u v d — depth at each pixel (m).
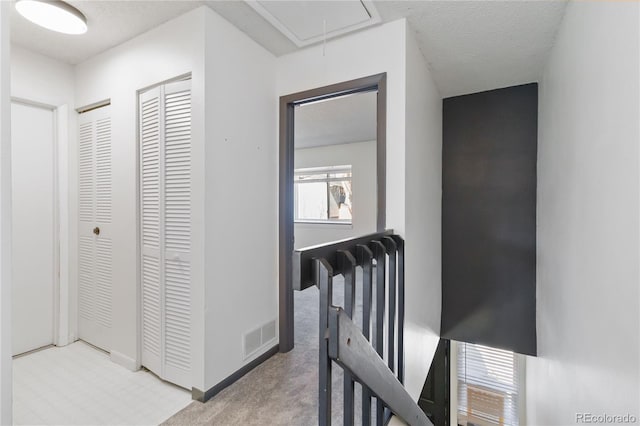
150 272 2.12
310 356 2.39
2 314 0.58
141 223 2.18
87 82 2.51
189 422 1.68
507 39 2.13
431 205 2.79
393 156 1.98
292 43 2.24
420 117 2.33
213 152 1.88
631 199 0.95
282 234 2.42
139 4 1.81
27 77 2.36
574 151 1.61
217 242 1.92
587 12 1.40
